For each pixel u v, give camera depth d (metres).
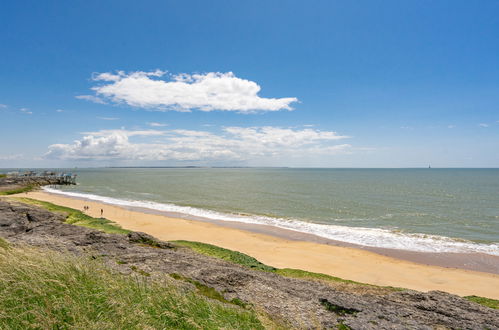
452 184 112.69
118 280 8.02
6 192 66.62
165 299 7.32
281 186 99.56
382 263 22.95
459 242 29.70
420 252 26.14
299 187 95.19
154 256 14.61
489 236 32.47
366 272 20.92
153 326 5.99
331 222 39.75
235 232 32.75
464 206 54.31
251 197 67.12
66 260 8.18
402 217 43.38
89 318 5.67
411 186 101.56
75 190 85.12
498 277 20.44
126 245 17.08
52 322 5.18
